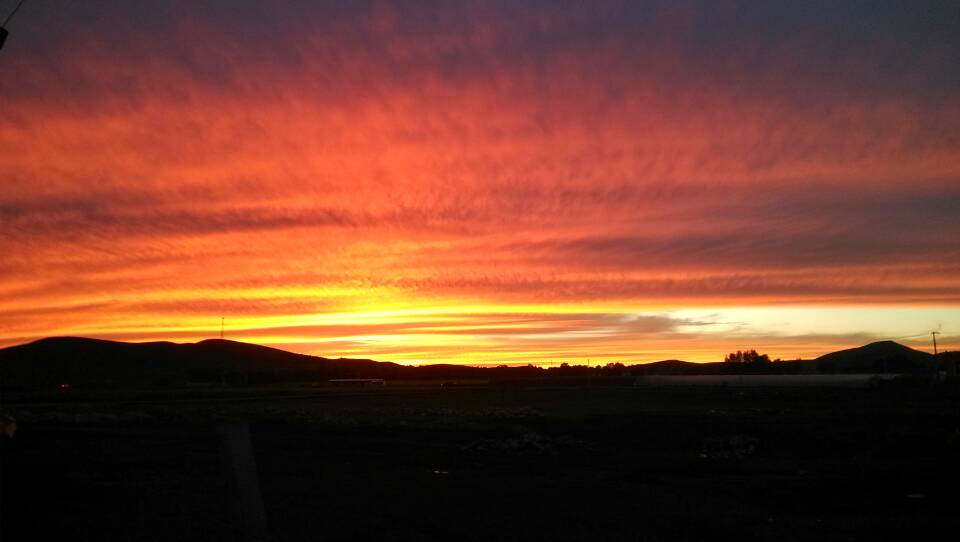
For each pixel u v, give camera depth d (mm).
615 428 42531
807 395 78062
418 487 18109
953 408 53438
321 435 37531
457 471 23391
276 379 171375
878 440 35438
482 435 38000
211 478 19672
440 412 58031
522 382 126438
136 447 29203
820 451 34312
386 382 157625
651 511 15273
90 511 14031
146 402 74688
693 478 22922
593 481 20656
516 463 26078
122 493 16453
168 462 23797
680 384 105938
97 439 33000
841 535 13617
